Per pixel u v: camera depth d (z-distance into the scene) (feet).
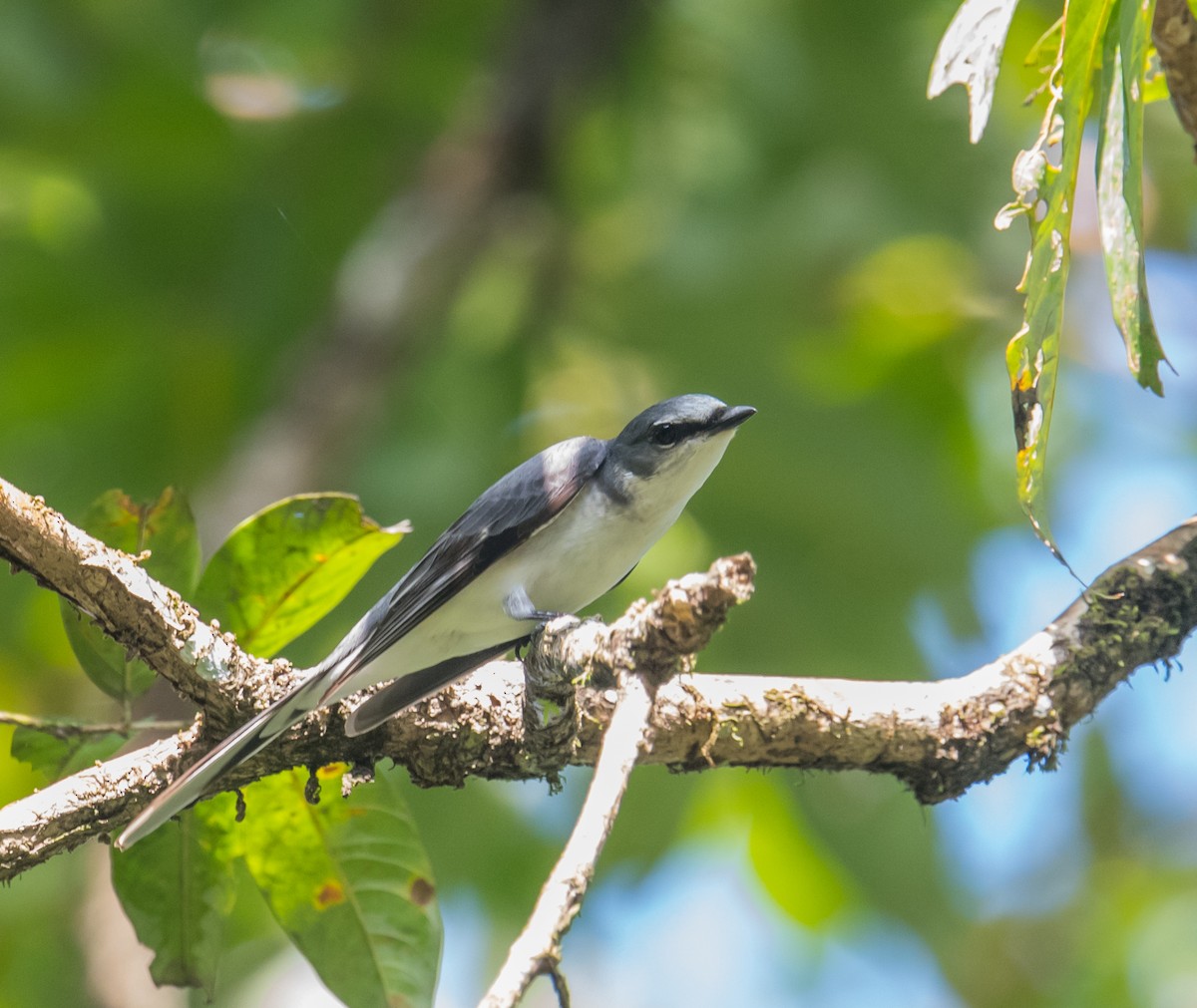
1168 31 18.99
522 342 42.06
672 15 41.57
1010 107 41.14
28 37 36.45
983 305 41.22
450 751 20.75
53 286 39.22
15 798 37.11
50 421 40.83
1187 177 42.70
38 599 38.29
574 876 13.74
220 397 41.11
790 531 38.93
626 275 42.11
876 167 41.04
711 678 20.67
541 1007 45.01
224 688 19.44
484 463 39.88
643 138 42.96
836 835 37.73
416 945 21.43
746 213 41.01
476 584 24.52
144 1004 30.76
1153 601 21.21
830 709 20.38
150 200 40.04
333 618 35.99
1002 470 43.29
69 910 36.58
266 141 41.11
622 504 25.12
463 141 42.09
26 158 38.32
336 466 39.29
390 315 40.57
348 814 21.35
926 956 40.29
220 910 21.40
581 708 20.49
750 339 40.45
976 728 20.58
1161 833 47.42
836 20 41.19
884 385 41.93
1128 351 16.19
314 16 41.14
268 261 41.04
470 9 42.37
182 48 37.96
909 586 38.68
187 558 20.90
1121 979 44.45
